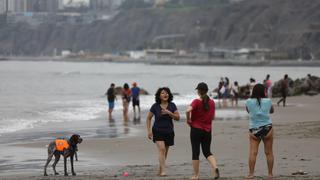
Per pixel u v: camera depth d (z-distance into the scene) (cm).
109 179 3094
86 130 6297
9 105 11388
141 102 11131
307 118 7188
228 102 10712
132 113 8638
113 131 6141
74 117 8150
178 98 12556
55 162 3425
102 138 5428
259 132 2980
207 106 2966
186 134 5547
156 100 3209
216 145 4619
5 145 5056
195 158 2992
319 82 13200
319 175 3062
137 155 4303
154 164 3850
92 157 4225
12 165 3947
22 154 4506
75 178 3183
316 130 5522
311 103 9931
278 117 7331
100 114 8638
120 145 4862
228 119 7275
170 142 3222
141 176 3206
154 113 3203
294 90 12412
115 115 8400
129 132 6019
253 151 3005
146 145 4853
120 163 3928
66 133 6031
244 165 3597
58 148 3394
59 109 9838
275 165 3519
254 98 3003
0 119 7875
